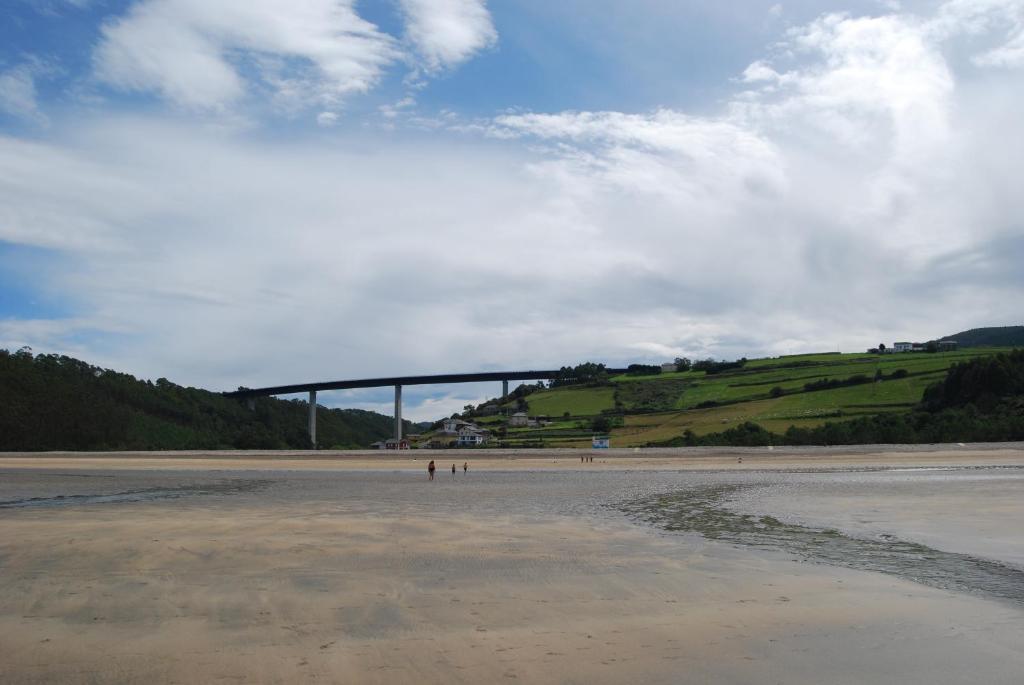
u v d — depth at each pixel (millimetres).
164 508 30641
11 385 135000
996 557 17375
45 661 8914
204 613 11391
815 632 10320
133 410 155375
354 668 8617
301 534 21312
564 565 16016
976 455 77188
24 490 43156
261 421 188375
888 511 27781
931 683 8227
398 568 15641
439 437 157625
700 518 26391
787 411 126438
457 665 8742
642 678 8328
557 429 142125
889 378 138500
